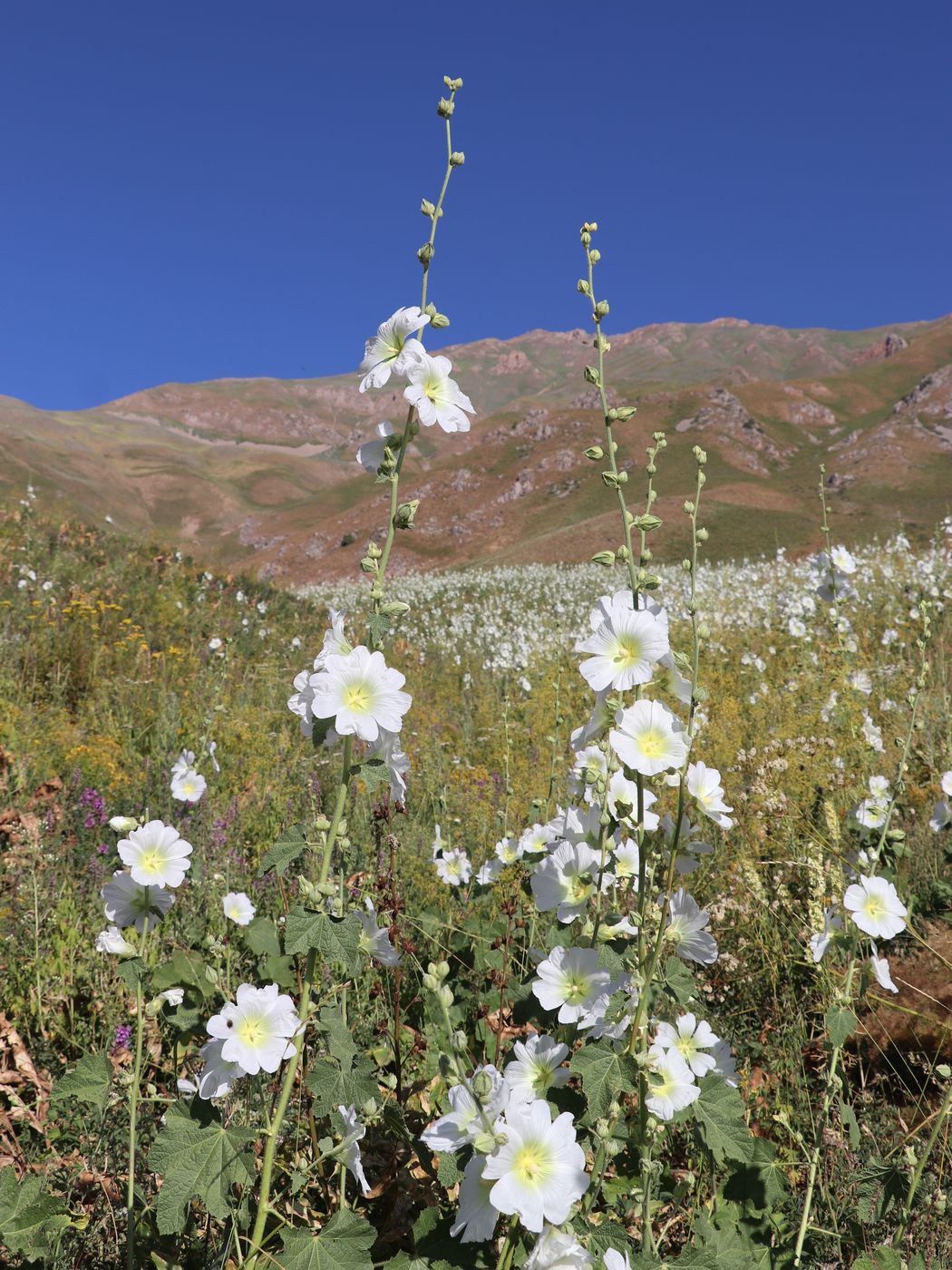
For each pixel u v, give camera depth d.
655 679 1.75
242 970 2.77
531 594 29.81
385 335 1.88
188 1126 1.69
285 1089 1.72
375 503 95.94
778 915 3.50
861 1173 2.16
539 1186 1.34
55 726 6.77
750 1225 2.11
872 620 9.48
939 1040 2.95
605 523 65.75
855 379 127.38
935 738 5.41
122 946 2.04
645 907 1.68
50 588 10.12
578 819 1.98
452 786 5.87
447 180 1.89
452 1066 1.50
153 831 2.08
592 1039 1.81
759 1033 3.27
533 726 7.38
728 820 2.05
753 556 51.91
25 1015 3.28
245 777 6.27
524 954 3.06
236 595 13.59
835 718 5.95
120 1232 2.10
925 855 4.14
